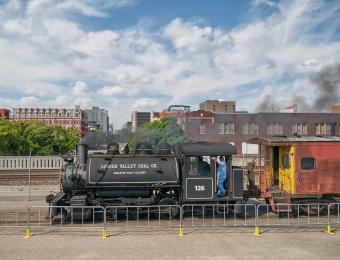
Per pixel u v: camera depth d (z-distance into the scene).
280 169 16.73
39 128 49.41
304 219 14.73
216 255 9.95
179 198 15.14
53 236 11.93
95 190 14.94
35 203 18.36
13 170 26.69
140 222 14.20
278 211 14.60
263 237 11.82
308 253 10.16
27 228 12.05
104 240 11.42
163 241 11.30
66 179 14.85
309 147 15.47
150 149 15.28
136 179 14.62
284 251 10.33
